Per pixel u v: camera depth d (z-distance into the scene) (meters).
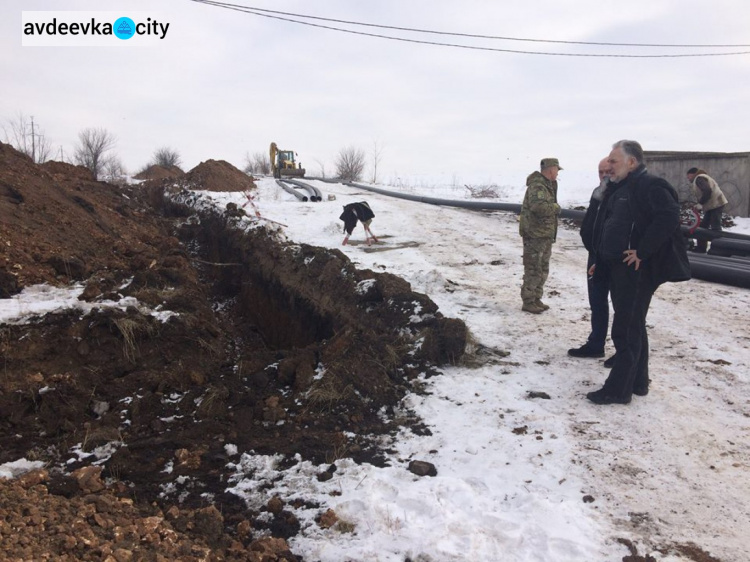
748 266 9.05
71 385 4.63
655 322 6.88
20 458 3.94
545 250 7.21
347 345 5.46
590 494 3.49
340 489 3.54
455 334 5.69
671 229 4.16
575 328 6.69
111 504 3.24
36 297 5.99
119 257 8.70
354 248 11.22
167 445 4.14
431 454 4.04
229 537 3.14
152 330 5.36
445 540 3.01
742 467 3.78
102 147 42.31
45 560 2.55
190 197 15.89
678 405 4.67
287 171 32.88
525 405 4.71
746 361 5.60
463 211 17.66
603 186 5.23
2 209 8.06
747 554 2.97
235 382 5.21
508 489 3.57
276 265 9.59
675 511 3.33
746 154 16.16
